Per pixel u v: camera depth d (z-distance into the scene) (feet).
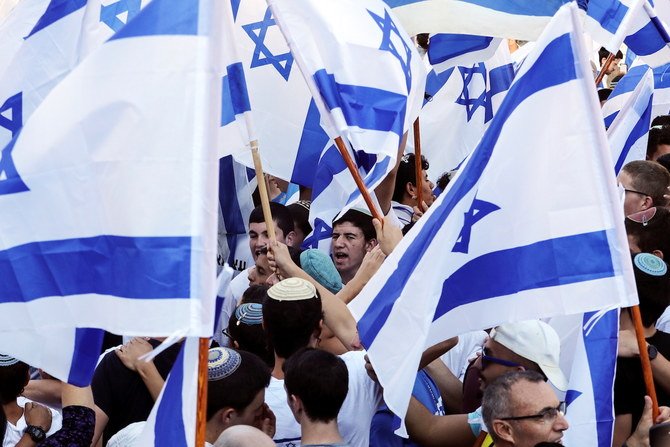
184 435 16.20
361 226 28.86
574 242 19.36
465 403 22.95
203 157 16.29
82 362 16.96
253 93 28.84
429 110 37.58
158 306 16.16
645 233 27.25
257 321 23.26
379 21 24.13
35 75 24.43
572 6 19.29
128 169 16.37
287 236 29.99
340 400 18.98
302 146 28.91
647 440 19.83
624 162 30.55
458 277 19.83
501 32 28.12
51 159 16.56
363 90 23.53
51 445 19.61
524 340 21.22
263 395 19.85
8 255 16.74
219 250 34.09
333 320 22.39
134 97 16.40
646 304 23.61
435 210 19.71
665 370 22.80
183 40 16.42
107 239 16.48
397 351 19.51
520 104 19.53
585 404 21.06
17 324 16.88
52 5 24.27
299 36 23.67
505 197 19.61
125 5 27.48
